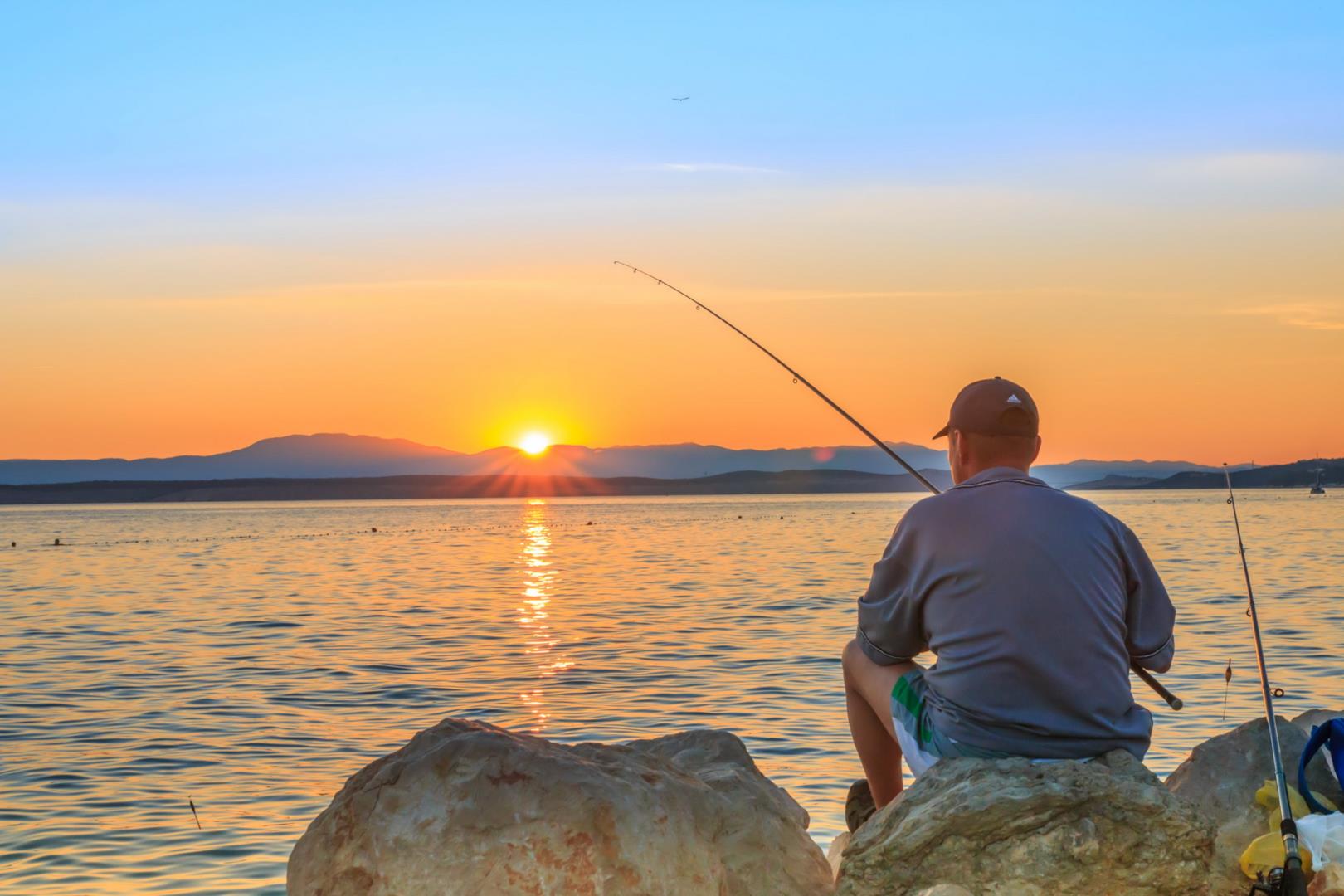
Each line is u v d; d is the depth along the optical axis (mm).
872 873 3590
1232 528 62594
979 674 3594
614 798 3598
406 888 3496
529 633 21000
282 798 9383
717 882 3707
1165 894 3498
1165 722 10805
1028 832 3521
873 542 58031
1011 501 3641
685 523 95688
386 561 48000
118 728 12430
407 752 3816
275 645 19797
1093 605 3568
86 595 31453
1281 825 3752
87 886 7176
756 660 16781
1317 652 15906
